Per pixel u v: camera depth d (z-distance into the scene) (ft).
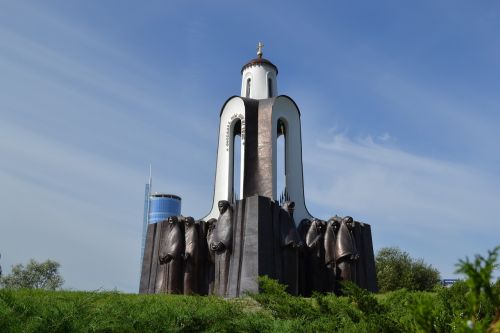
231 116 101.24
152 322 38.99
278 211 80.84
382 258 178.70
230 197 96.99
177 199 436.76
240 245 77.30
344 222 88.38
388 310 28.27
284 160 100.48
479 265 13.42
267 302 39.58
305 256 86.17
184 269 85.87
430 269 173.99
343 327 31.48
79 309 36.47
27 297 39.91
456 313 21.33
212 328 40.34
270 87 109.19
